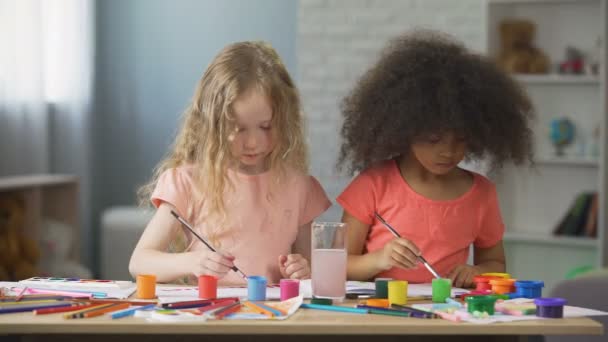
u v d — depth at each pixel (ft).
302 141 6.45
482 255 6.56
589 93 13.57
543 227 13.89
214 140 6.06
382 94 6.08
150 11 15.70
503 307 4.47
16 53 14.15
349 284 5.49
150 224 6.19
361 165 6.43
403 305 4.68
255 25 15.40
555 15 13.61
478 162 6.49
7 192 12.10
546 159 13.32
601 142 12.83
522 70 13.42
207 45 15.53
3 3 13.94
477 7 14.24
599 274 8.20
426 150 5.82
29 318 4.21
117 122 15.87
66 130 15.24
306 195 6.46
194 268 5.43
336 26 14.69
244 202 6.22
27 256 11.82
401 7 14.48
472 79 5.89
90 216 15.56
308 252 6.47
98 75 15.85
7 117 14.06
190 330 4.10
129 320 4.18
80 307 4.46
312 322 4.17
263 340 5.32
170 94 15.67
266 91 5.98
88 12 15.31
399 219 6.22
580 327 4.16
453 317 4.26
